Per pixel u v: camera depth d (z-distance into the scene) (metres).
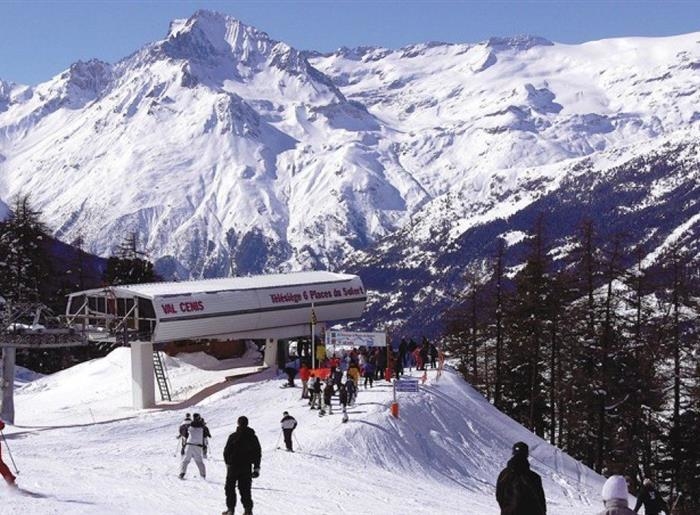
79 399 65.25
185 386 65.31
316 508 29.95
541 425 75.00
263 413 56.28
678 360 66.00
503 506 17.08
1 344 56.06
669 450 68.50
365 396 58.44
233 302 64.88
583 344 63.41
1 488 27.11
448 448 53.16
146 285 65.62
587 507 46.72
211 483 32.75
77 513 23.36
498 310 71.50
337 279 72.38
